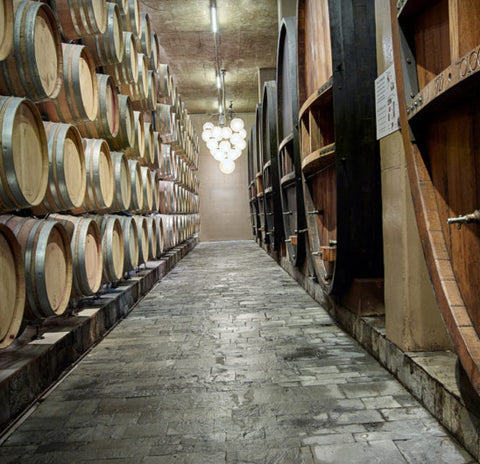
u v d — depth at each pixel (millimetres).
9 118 2561
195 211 18734
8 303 2641
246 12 11281
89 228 4289
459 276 1941
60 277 3482
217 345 4043
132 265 5922
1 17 2510
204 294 6824
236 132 15984
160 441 2318
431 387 2477
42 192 3059
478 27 1619
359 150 3641
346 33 3590
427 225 2100
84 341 3900
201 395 2902
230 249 16156
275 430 2387
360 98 3623
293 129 5473
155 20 11617
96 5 4289
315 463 2059
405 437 2256
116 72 5852
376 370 3232
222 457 2139
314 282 5715
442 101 1876
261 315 5223
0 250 2578
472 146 1813
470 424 2062
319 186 4918
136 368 3488
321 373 3207
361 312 3896
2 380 2498
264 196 10789
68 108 4023
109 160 4973
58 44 3361
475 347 1729
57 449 2270
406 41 2270
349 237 3764
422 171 2213
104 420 2586
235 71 15836
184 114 13828
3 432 2434
